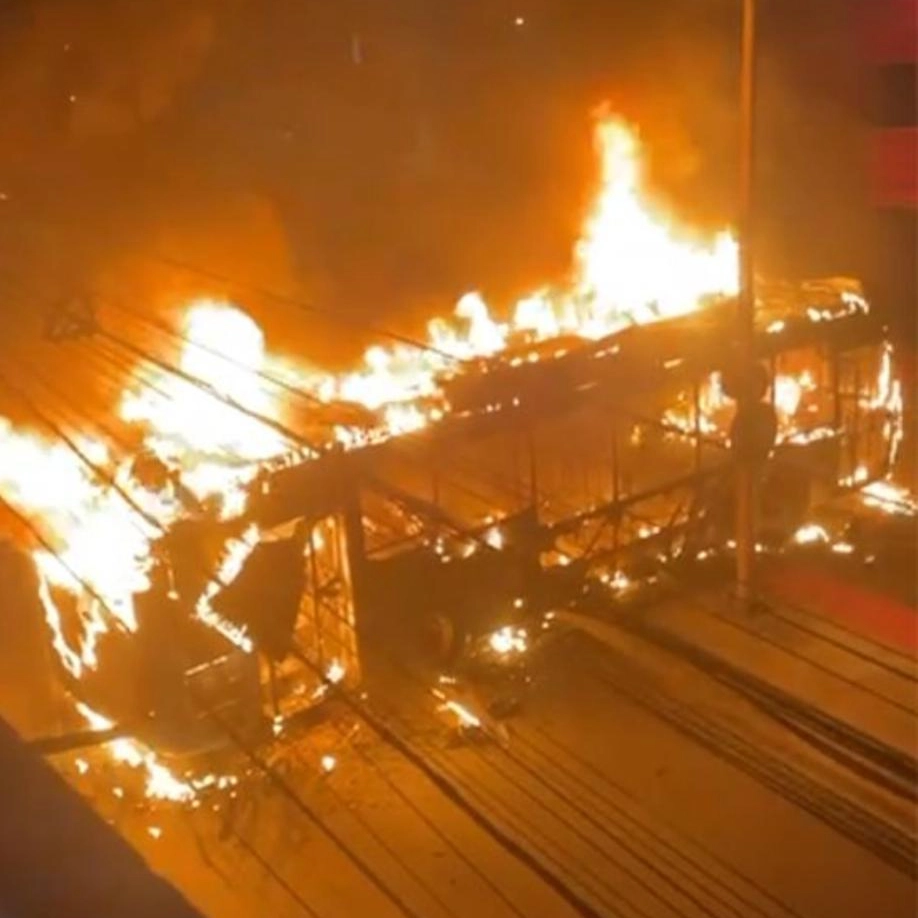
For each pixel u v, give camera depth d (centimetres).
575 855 1183
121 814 1263
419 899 1139
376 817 1248
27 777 314
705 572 1655
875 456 1858
